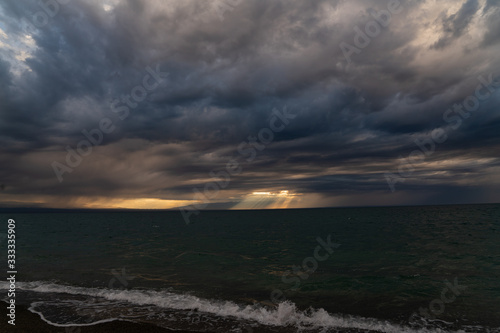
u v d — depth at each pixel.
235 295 9.50
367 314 7.84
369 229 37.38
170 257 17.16
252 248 21.53
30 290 9.95
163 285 10.69
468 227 36.69
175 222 68.25
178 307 8.25
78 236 31.66
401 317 7.60
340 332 6.67
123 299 8.96
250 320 7.33
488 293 9.62
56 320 7.24
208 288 10.34
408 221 52.12
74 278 11.69
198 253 18.80
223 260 16.22
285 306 8.33
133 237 30.61
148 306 8.32
